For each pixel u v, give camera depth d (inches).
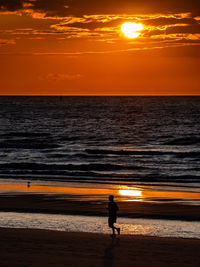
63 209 1424.7
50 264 758.5
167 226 1180.5
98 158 3344.0
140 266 763.4
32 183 2092.8
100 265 762.8
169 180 2261.3
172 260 808.9
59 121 7741.1
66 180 2218.3
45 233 1040.8
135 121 7652.6
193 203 1553.9
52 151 3843.5
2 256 812.6
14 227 1139.3
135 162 3112.7
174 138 4955.7
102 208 1446.9
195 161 3152.1
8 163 2913.4
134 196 1716.3
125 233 1079.0
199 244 951.0
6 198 1642.5
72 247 897.5
